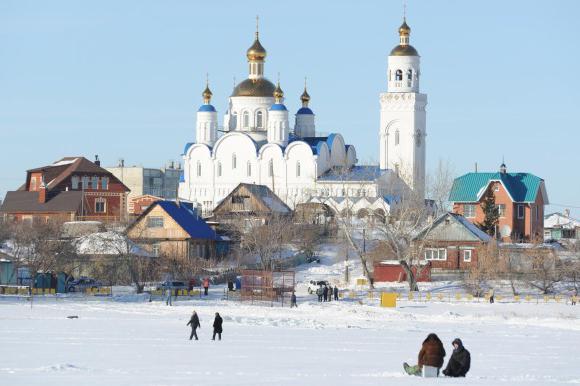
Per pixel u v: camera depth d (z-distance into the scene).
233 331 127.75
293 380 80.75
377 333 129.12
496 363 99.44
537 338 126.19
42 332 121.50
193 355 101.12
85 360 95.94
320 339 120.25
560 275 195.38
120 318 142.12
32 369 88.12
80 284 198.38
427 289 198.25
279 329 131.50
